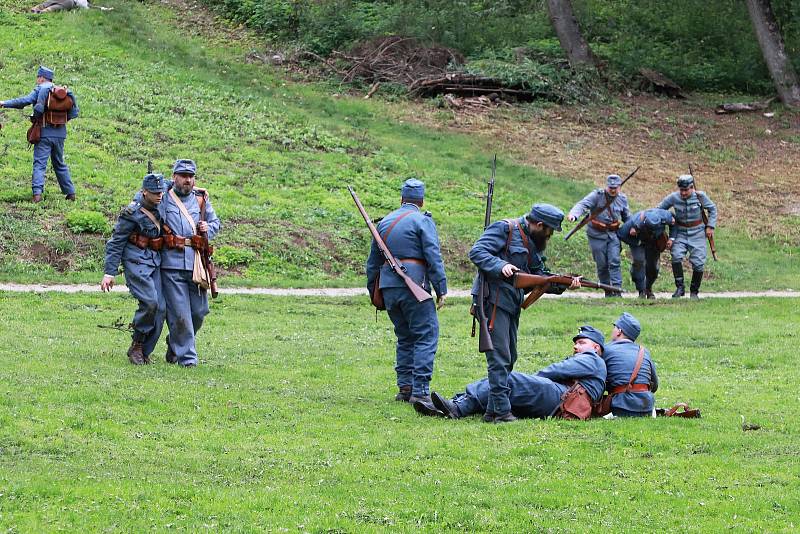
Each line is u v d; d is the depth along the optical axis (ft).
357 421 48.49
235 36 187.62
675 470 41.29
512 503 36.73
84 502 34.40
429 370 52.37
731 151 167.63
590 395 49.70
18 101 100.01
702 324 85.40
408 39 184.85
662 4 214.28
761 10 190.80
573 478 39.93
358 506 35.63
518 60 188.03
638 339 78.18
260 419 47.75
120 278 91.66
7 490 34.91
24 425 42.70
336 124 152.15
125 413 46.34
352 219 117.08
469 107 172.76
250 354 66.03
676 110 183.52
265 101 153.58
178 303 58.44
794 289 112.16
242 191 119.65
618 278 102.83
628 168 157.28
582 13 209.05
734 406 54.70
